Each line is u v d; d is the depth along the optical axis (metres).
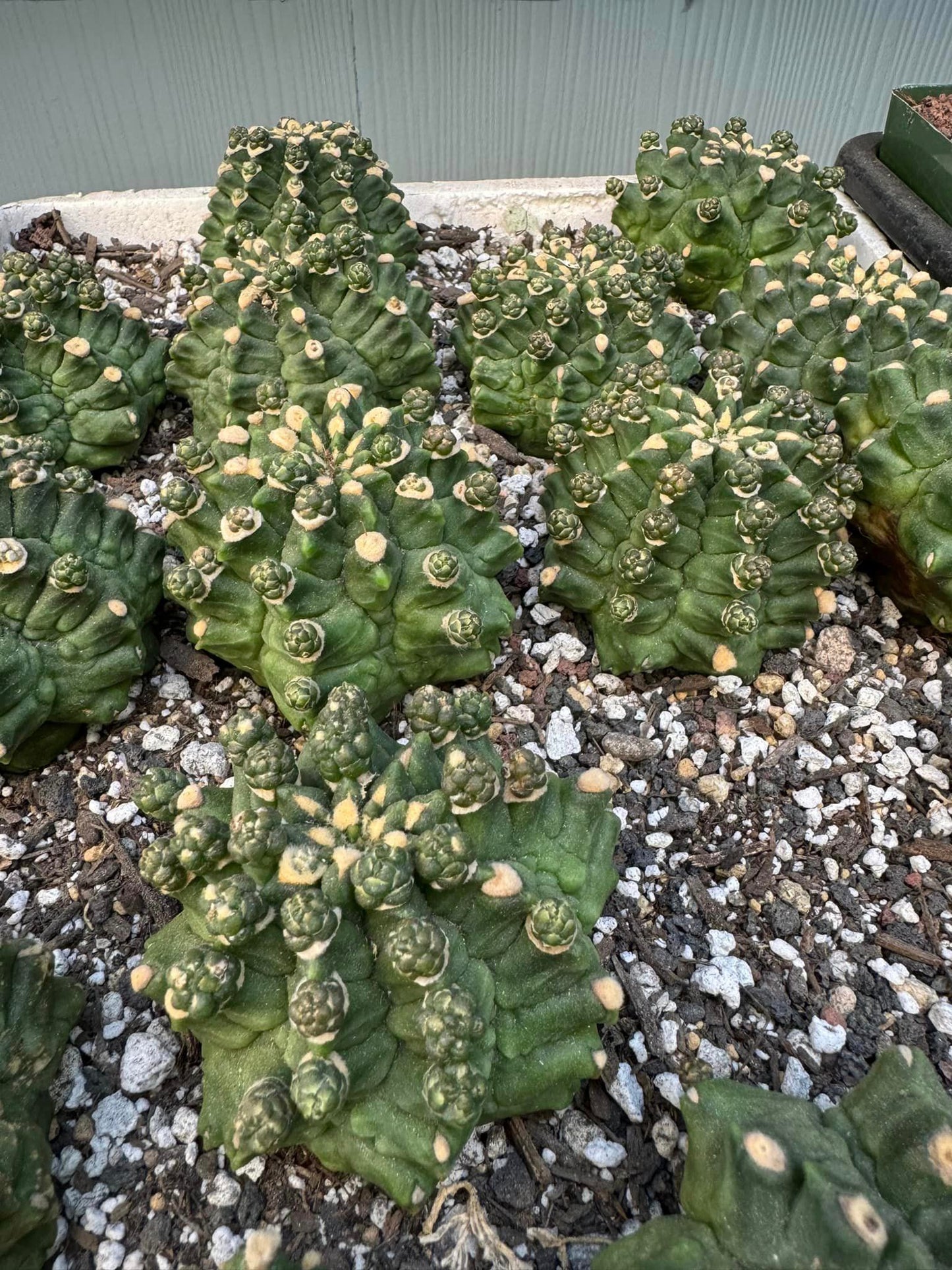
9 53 3.94
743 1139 1.30
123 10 3.88
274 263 2.54
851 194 3.75
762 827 2.06
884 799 2.11
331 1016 1.25
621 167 4.67
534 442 2.84
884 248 3.54
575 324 2.67
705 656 2.15
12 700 1.92
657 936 1.88
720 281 3.25
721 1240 1.29
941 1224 1.28
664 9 4.10
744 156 3.11
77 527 2.08
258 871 1.41
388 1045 1.40
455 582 1.96
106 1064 1.71
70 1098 1.66
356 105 4.34
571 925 1.42
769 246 3.15
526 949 1.47
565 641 2.35
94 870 1.97
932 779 2.13
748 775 2.14
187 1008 1.32
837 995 1.81
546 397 2.71
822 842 2.04
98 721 2.11
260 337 2.59
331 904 1.34
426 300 2.94
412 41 4.12
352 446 2.04
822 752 2.18
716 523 2.05
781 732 2.20
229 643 2.04
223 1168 1.58
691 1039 1.74
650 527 2.00
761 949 1.87
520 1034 1.47
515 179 4.03
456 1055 1.28
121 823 2.05
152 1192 1.56
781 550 2.15
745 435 2.09
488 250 3.70
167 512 2.70
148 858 1.46
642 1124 1.63
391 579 1.91
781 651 2.36
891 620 2.46
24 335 2.62
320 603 1.91
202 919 1.55
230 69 4.15
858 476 2.21
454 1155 1.37
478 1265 1.47
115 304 2.85
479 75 4.27
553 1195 1.54
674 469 1.97
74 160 4.37
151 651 2.27
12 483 2.03
